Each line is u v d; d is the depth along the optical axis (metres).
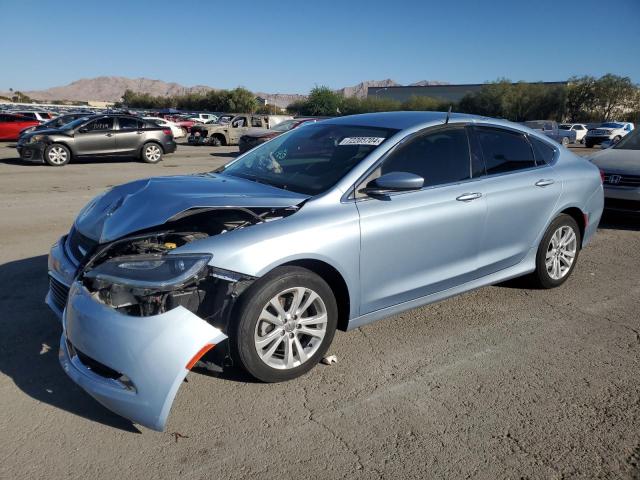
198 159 19.03
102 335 2.82
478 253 4.30
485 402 3.30
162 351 2.77
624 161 7.91
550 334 4.26
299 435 2.95
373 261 3.62
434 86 79.38
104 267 2.97
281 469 2.69
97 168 15.28
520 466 2.75
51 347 3.81
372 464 2.74
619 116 64.06
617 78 63.03
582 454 2.85
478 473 2.69
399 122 4.22
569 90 63.69
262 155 4.54
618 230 7.95
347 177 3.67
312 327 3.48
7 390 3.29
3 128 24.84
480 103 64.50
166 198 3.46
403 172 3.71
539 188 4.69
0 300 4.60
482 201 4.21
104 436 2.90
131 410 2.79
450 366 3.73
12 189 10.78
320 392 3.36
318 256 3.33
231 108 88.88
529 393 3.42
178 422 3.03
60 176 13.12
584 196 5.14
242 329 3.13
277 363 3.35
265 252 3.13
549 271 5.06
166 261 2.95
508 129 4.71
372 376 3.56
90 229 3.52
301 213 3.40
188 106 96.06
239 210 3.36
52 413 3.08
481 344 4.06
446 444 2.91
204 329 2.88
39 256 5.90
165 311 2.87
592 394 3.42
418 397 3.34
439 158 4.13
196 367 3.27
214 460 2.74
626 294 5.18
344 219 3.47
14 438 2.87
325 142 4.23
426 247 3.89
